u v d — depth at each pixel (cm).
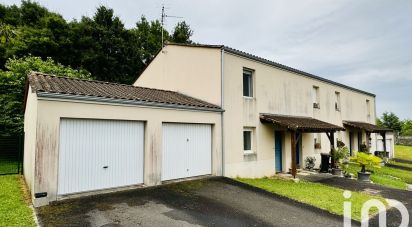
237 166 1255
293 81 1648
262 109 1412
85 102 780
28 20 2664
